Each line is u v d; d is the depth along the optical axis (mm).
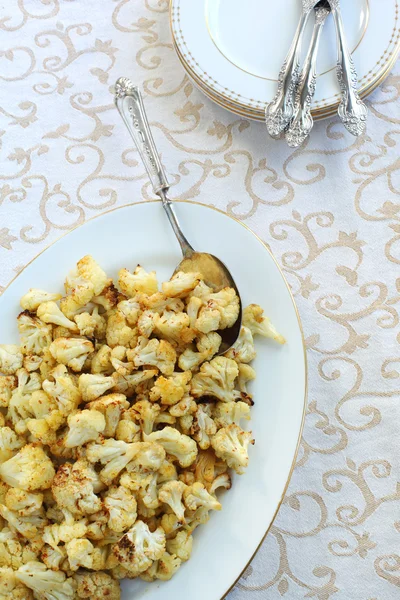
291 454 634
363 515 660
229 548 625
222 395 640
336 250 699
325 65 698
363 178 709
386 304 688
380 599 648
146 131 696
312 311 690
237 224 664
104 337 668
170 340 653
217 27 711
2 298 665
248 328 649
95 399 632
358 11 705
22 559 621
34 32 757
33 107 740
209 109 728
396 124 715
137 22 752
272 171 714
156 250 675
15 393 647
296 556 657
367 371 679
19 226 715
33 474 621
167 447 626
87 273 652
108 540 621
